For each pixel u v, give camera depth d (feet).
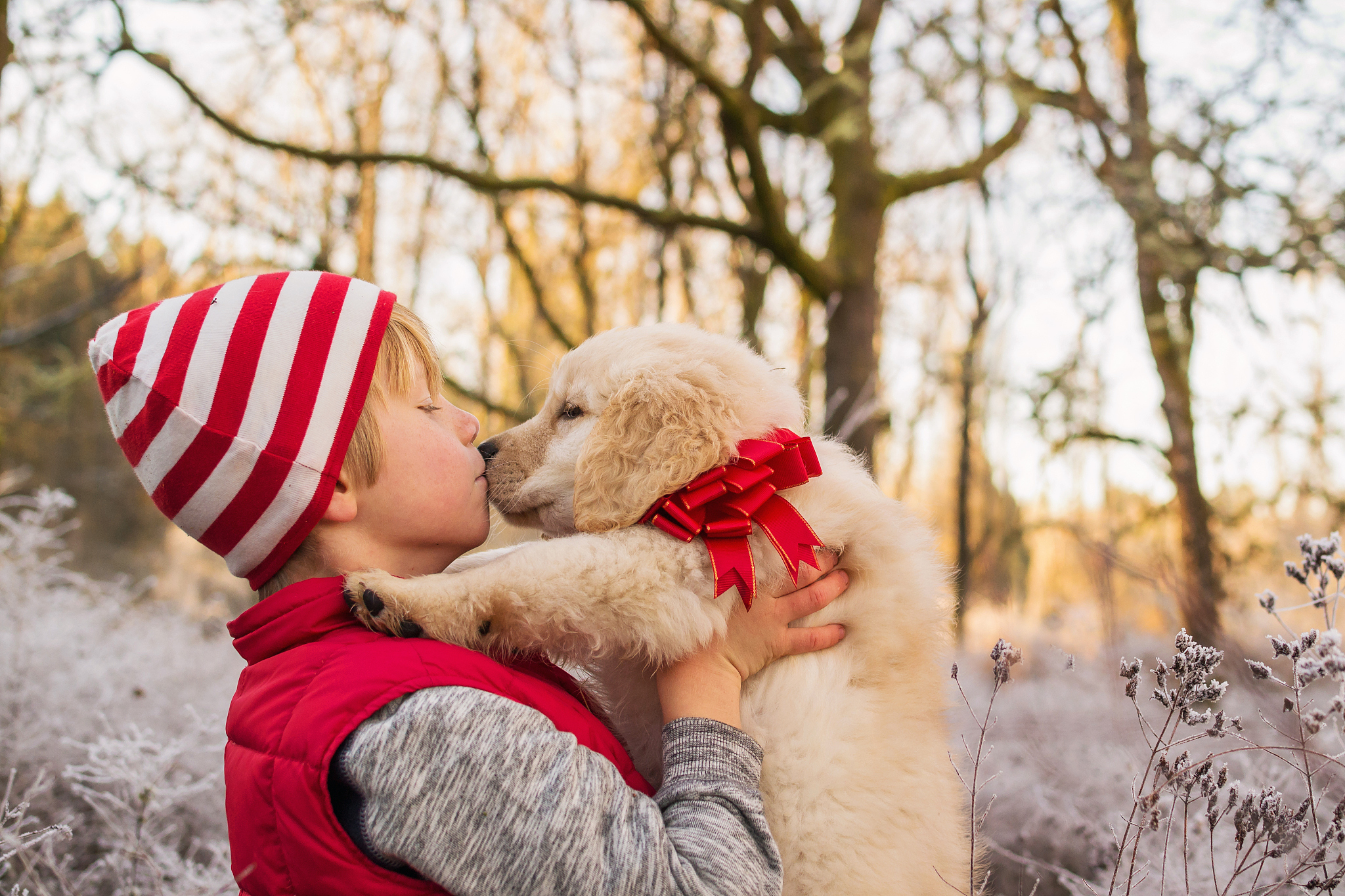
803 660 5.77
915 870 5.50
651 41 25.29
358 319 4.99
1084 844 9.34
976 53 22.38
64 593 14.39
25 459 42.04
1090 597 17.25
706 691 5.17
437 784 3.90
